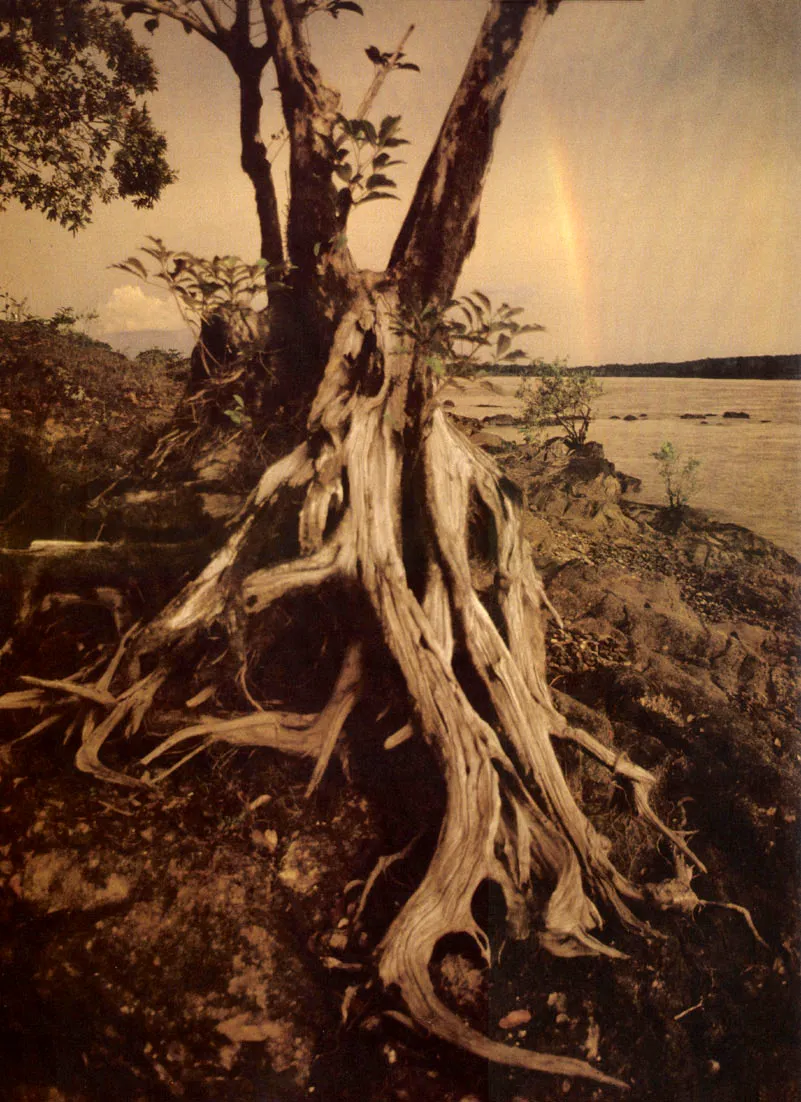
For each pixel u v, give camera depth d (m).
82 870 2.85
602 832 3.01
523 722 3.06
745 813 3.03
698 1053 2.58
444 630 3.12
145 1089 2.48
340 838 3.10
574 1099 2.49
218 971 2.67
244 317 3.43
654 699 3.34
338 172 3.10
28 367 3.57
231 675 3.33
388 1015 2.61
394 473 3.19
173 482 3.53
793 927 2.80
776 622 3.59
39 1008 2.55
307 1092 2.49
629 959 2.74
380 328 3.11
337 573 3.10
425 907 2.74
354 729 3.23
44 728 3.20
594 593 3.75
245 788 3.20
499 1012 2.65
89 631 3.38
